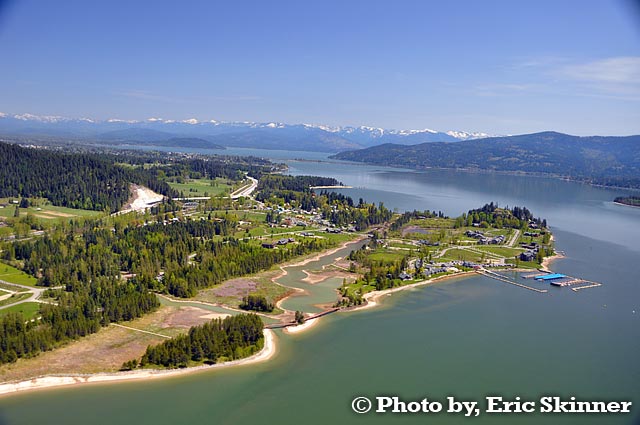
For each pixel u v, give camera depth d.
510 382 193.38
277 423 163.50
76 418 163.38
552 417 170.38
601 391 188.88
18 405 169.25
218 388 183.75
